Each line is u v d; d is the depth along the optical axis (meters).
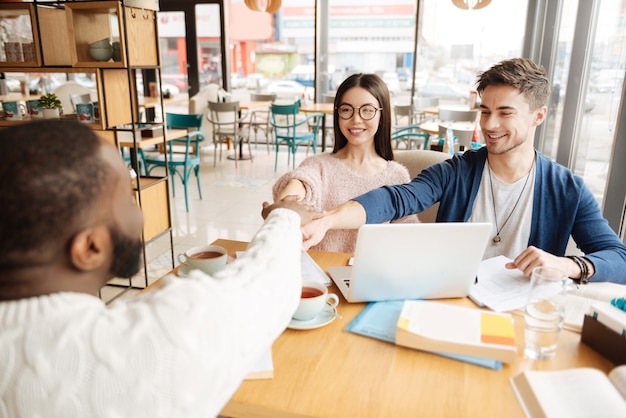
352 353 0.93
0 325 0.52
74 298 0.54
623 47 2.49
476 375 0.87
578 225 1.54
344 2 6.54
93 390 0.51
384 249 1.05
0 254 0.50
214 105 5.70
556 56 4.18
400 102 6.78
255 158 6.64
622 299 0.97
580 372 0.83
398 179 1.86
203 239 3.62
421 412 0.77
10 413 0.51
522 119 1.47
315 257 1.45
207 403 0.57
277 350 0.94
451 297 1.17
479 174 1.66
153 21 2.63
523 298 1.15
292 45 7.15
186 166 4.25
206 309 0.57
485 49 6.12
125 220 0.56
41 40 2.44
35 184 0.48
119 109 2.62
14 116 2.65
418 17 6.25
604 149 2.69
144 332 0.53
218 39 6.98
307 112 5.90
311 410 0.77
